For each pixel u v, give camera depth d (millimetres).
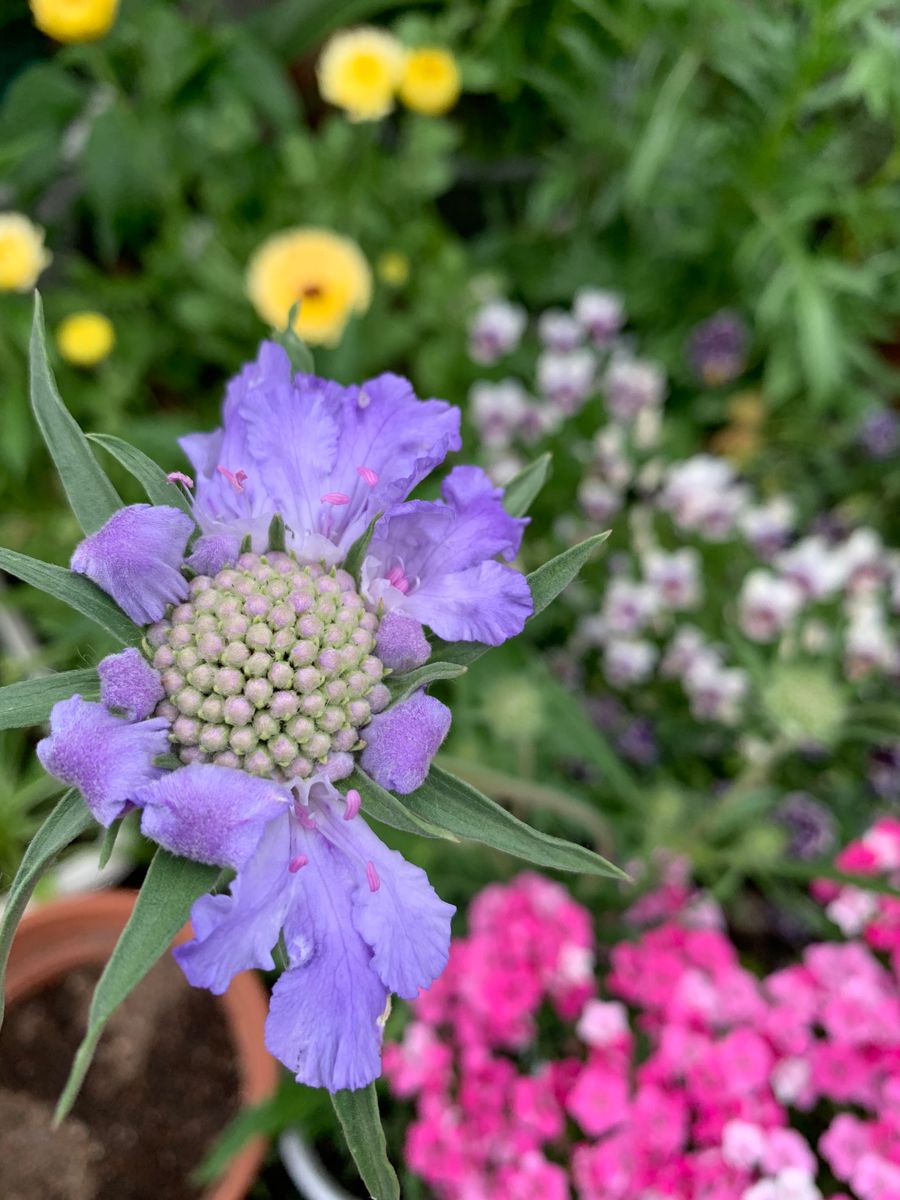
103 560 91
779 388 244
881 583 217
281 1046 87
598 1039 154
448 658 107
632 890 188
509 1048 174
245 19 284
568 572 103
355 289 203
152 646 96
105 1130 167
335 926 90
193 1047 174
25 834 178
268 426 104
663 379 255
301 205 252
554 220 284
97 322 219
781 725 173
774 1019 154
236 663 95
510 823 95
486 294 253
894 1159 140
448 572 103
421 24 253
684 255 260
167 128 243
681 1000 154
